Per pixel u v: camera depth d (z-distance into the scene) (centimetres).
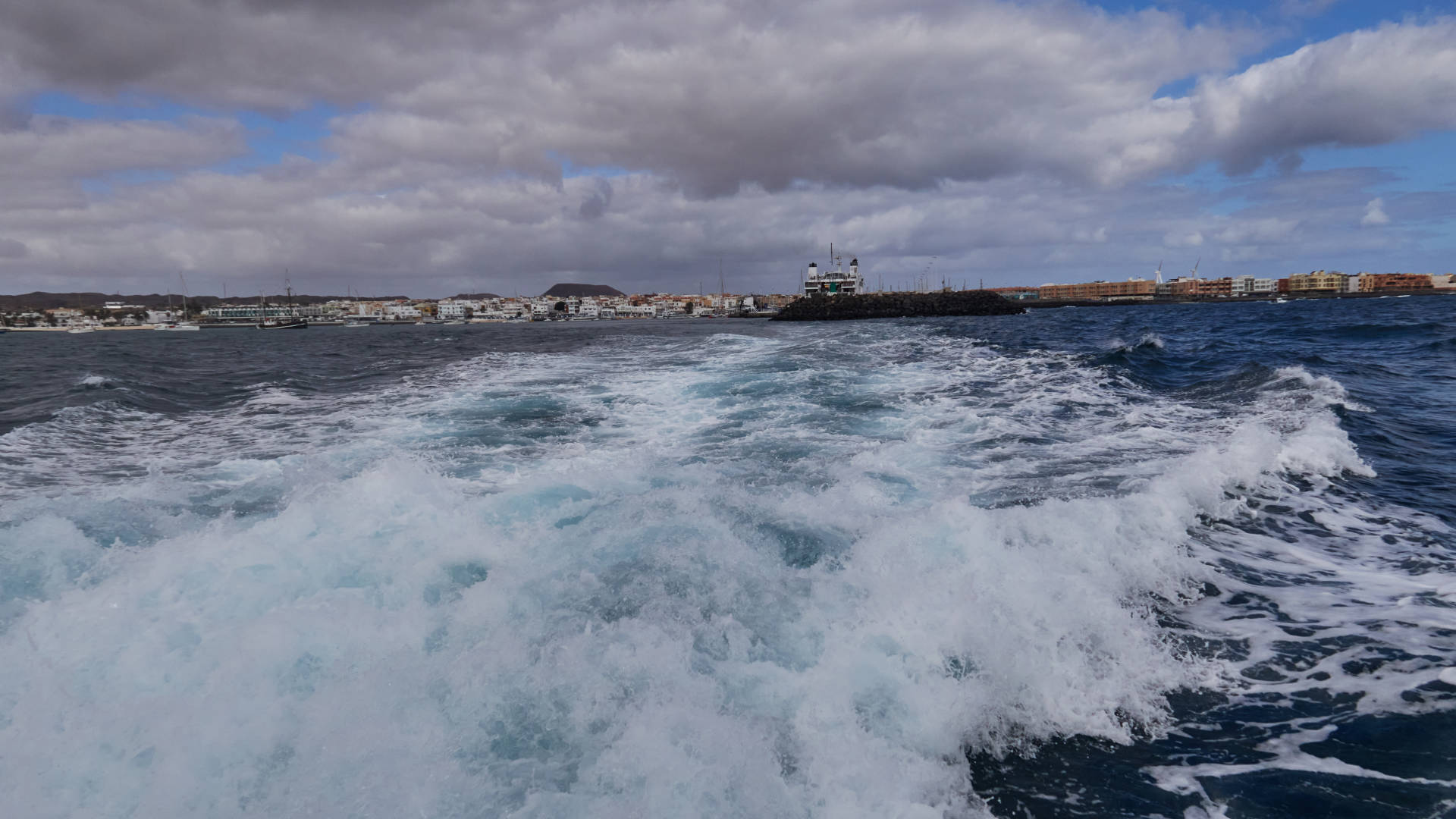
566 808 279
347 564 488
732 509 626
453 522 576
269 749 301
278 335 8262
